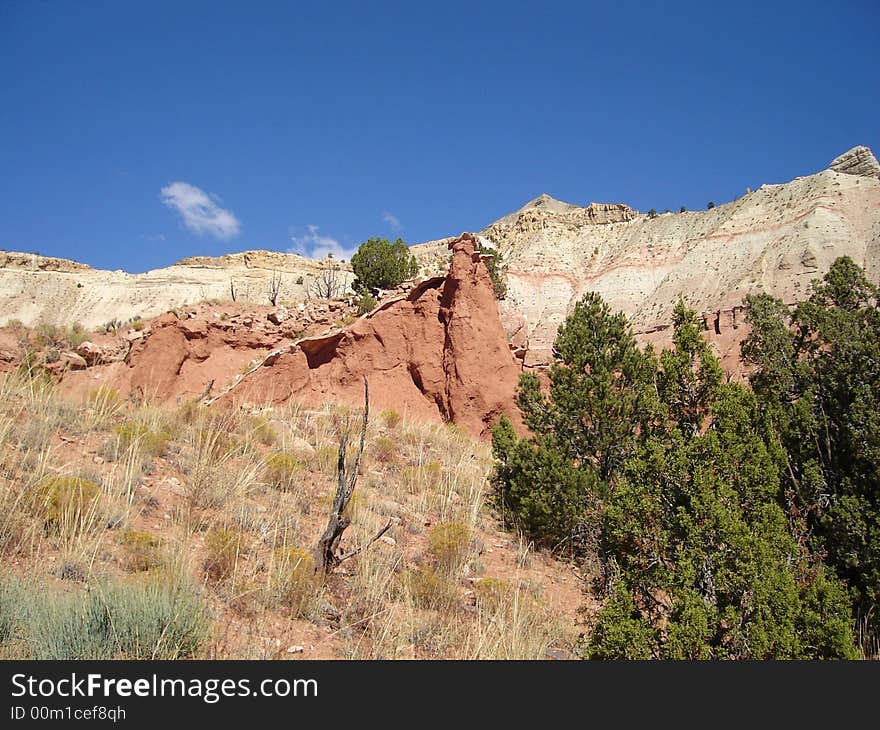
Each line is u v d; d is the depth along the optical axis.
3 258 123.25
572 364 13.10
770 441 10.38
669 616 6.86
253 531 8.56
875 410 10.68
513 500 12.37
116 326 23.28
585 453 12.66
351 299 22.16
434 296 19.88
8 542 6.66
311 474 11.80
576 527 11.04
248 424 13.34
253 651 5.84
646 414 9.99
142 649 5.33
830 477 10.77
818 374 12.30
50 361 18.19
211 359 18.95
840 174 105.94
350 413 16.47
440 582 8.22
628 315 107.75
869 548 9.38
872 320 11.92
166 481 9.59
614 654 6.46
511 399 18.61
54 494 7.65
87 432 10.91
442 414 18.73
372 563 8.38
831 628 6.50
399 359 19.34
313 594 7.16
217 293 96.69
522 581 9.58
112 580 6.14
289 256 129.62
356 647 6.35
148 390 17.19
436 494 12.12
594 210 152.12
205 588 6.63
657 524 7.35
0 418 9.49
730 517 6.85
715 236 110.62
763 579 6.58
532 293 123.56
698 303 95.50
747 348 14.04
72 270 128.50
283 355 18.20
